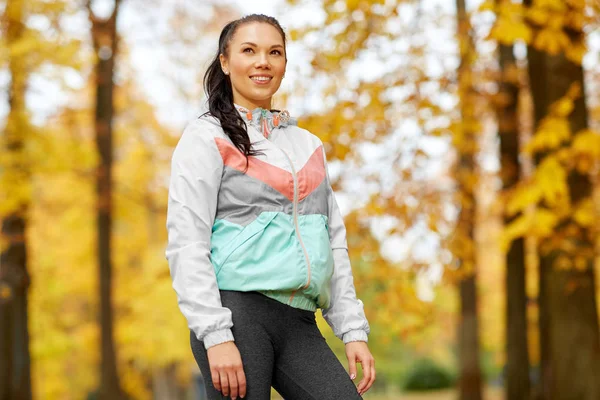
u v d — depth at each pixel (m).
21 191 11.72
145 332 20.78
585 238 7.14
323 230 2.42
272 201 2.35
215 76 2.55
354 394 2.30
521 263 10.84
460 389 12.44
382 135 7.75
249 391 2.24
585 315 7.46
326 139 7.18
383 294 8.08
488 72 9.19
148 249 22.12
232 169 2.36
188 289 2.24
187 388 28.44
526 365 10.73
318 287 2.35
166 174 18.20
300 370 2.32
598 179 8.08
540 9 6.17
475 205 8.91
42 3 11.27
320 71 7.56
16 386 12.37
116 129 17.16
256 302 2.30
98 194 14.38
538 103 7.87
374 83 7.68
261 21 2.52
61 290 21.34
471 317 12.46
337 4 7.25
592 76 9.90
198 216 2.30
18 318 12.47
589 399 7.39
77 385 27.08
